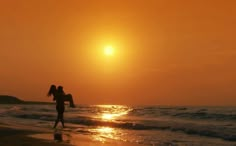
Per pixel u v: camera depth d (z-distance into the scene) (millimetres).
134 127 26062
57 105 23297
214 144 17141
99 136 19422
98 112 55531
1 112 52125
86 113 52094
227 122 31109
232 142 17969
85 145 15195
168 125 26703
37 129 21531
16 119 35781
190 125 26688
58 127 24953
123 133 21828
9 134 18062
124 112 53125
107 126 27250
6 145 14055
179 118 37906
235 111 44906
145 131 23438
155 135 20906
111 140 17516
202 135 21016
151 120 33625
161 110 54125
